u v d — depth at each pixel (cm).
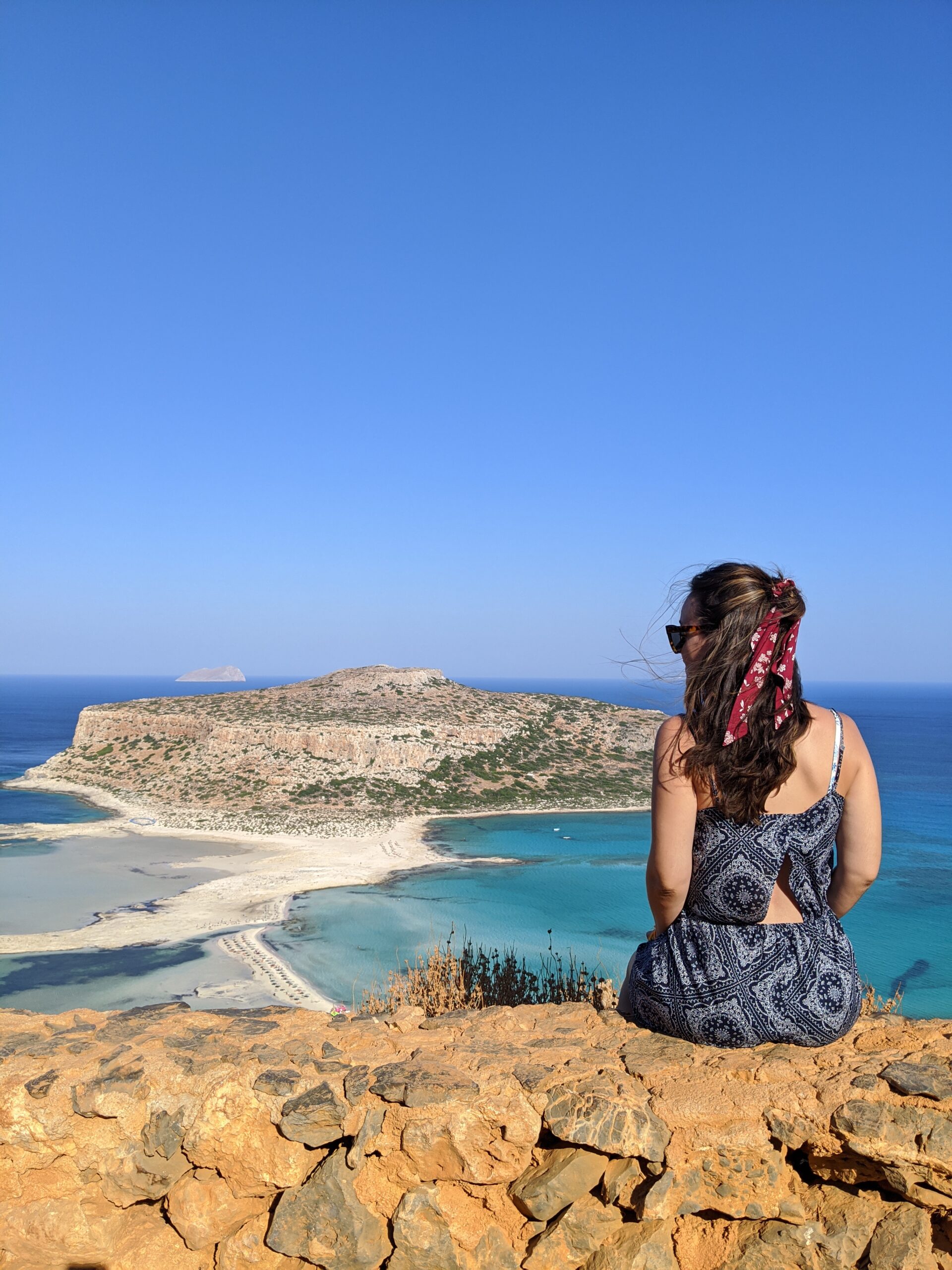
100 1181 253
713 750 237
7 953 2927
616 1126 229
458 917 3478
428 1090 238
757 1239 226
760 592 246
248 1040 280
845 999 255
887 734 15325
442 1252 234
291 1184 244
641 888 4047
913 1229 220
